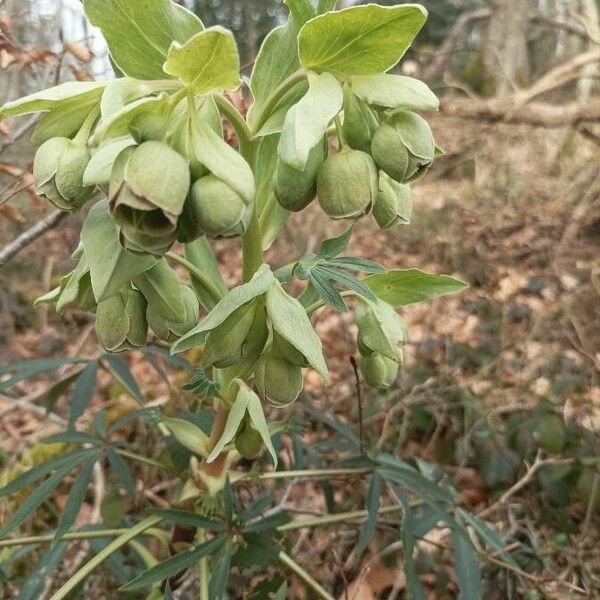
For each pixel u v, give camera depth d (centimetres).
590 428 46
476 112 106
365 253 95
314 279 20
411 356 61
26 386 65
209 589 24
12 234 80
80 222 76
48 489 27
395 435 50
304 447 35
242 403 21
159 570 23
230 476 27
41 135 20
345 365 58
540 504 44
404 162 19
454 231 95
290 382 20
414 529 30
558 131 121
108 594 36
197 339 19
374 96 19
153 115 17
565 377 53
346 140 20
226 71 17
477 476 47
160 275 21
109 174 18
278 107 22
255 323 20
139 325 21
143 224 17
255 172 24
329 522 31
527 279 79
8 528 25
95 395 59
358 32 19
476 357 60
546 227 94
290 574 35
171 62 17
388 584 39
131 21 20
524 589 35
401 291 26
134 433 50
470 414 49
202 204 17
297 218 95
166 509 25
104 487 45
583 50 148
